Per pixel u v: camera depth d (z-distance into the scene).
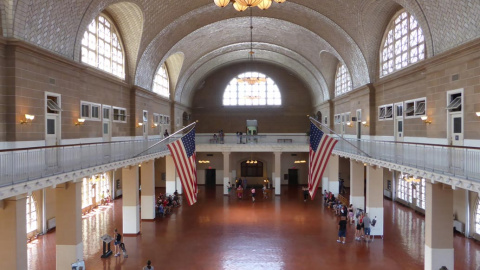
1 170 8.57
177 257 15.24
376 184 18.16
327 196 27.08
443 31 13.81
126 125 21.39
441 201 12.43
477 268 13.54
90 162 12.71
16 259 9.46
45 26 12.27
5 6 10.68
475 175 9.46
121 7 18.56
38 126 12.30
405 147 13.57
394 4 18.42
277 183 31.22
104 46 18.75
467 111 12.63
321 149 13.99
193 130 14.17
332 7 20.83
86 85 16.14
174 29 23.00
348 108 26.86
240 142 32.41
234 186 36.47
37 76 12.22
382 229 18.08
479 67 11.93
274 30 27.69
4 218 9.46
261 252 15.91
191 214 23.75
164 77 29.92
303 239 17.92
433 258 12.46
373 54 21.56
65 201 12.38
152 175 22.00
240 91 39.59
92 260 14.82
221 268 13.96
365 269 13.82
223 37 29.05
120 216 22.41
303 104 39.41
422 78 16.23
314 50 28.89
